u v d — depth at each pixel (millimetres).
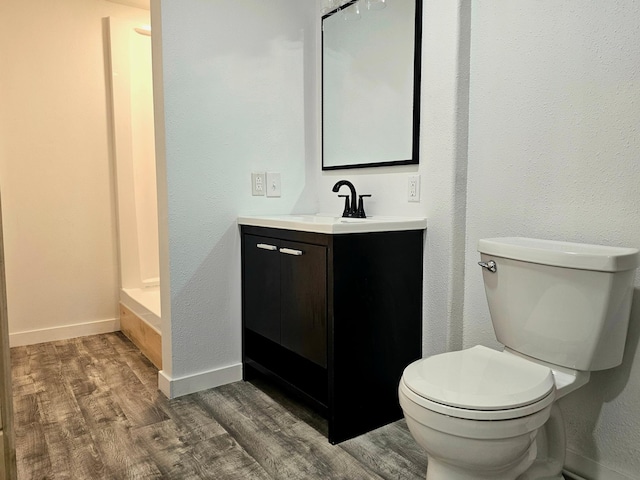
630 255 1311
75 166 3043
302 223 1856
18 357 2691
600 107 1479
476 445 1176
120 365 2578
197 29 2131
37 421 1930
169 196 2115
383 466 1631
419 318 2016
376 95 2158
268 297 2133
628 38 1401
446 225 1886
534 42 1643
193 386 2225
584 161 1527
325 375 2111
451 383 1287
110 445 1750
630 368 1449
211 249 2246
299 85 2469
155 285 3352
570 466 1617
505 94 1740
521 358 1480
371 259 1831
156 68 2107
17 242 2883
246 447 1744
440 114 1879
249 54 2289
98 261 3168
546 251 1395
